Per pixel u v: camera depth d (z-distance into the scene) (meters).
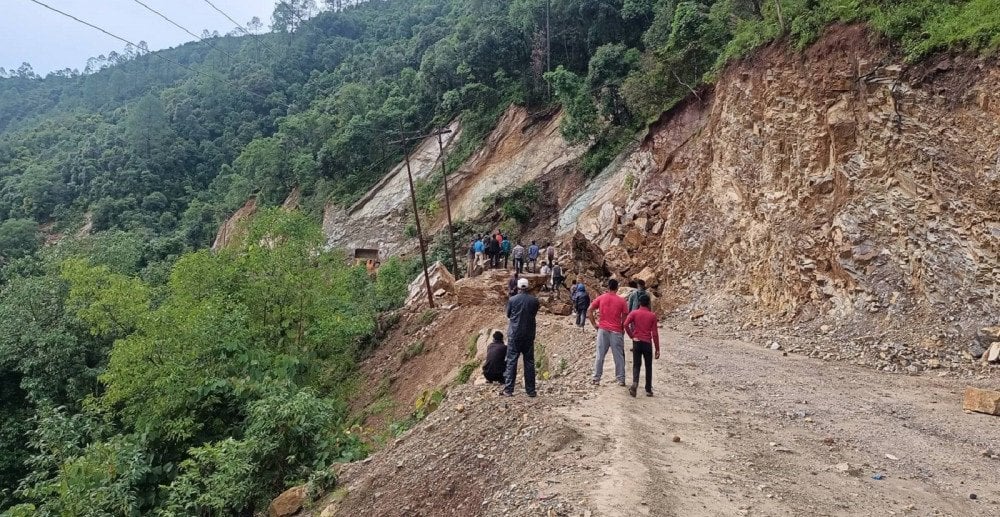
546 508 5.31
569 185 36.03
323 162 54.88
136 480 11.60
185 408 13.86
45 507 10.98
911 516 5.51
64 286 24.03
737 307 18.31
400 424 13.84
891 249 14.27
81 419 15.32
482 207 39.00
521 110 42.97
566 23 45.03
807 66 17.66
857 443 7.58
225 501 9.76
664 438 7.24
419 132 51.66
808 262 16.16
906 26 15.05
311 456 10.93
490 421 8.17
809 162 17.11
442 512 6.81
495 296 22.56
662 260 23.11
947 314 12.53
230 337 15.37
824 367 12.34
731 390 10.16
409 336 22.70
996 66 12.65
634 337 9.30
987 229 12.34
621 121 34.97
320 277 21.58
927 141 13.91
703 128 24.73
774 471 6.46
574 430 7.04
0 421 21.56
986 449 7.40
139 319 17.03
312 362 19.33
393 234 44.88
